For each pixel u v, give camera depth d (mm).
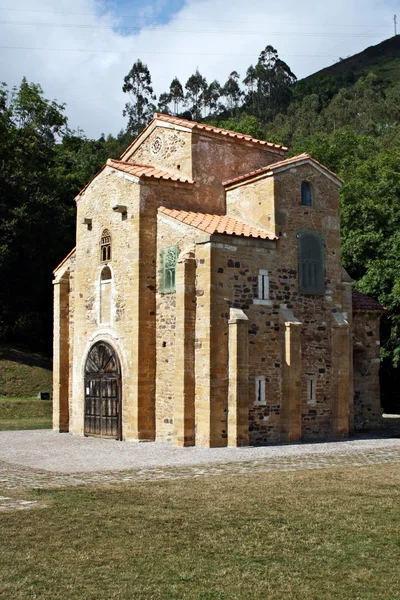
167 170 28312
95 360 27844
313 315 25969
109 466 18562
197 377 23328
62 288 31516
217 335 23188
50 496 13883
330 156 61688
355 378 30203
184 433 23141
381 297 38969
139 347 25172
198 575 9180
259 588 8695
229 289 23672
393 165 52938
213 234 23391
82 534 11086
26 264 51250
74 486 15094
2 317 52812
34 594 8484
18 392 42938
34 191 52531
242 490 14453
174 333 24641
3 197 51188
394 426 31859
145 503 13219
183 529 11375
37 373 46438
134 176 26078
